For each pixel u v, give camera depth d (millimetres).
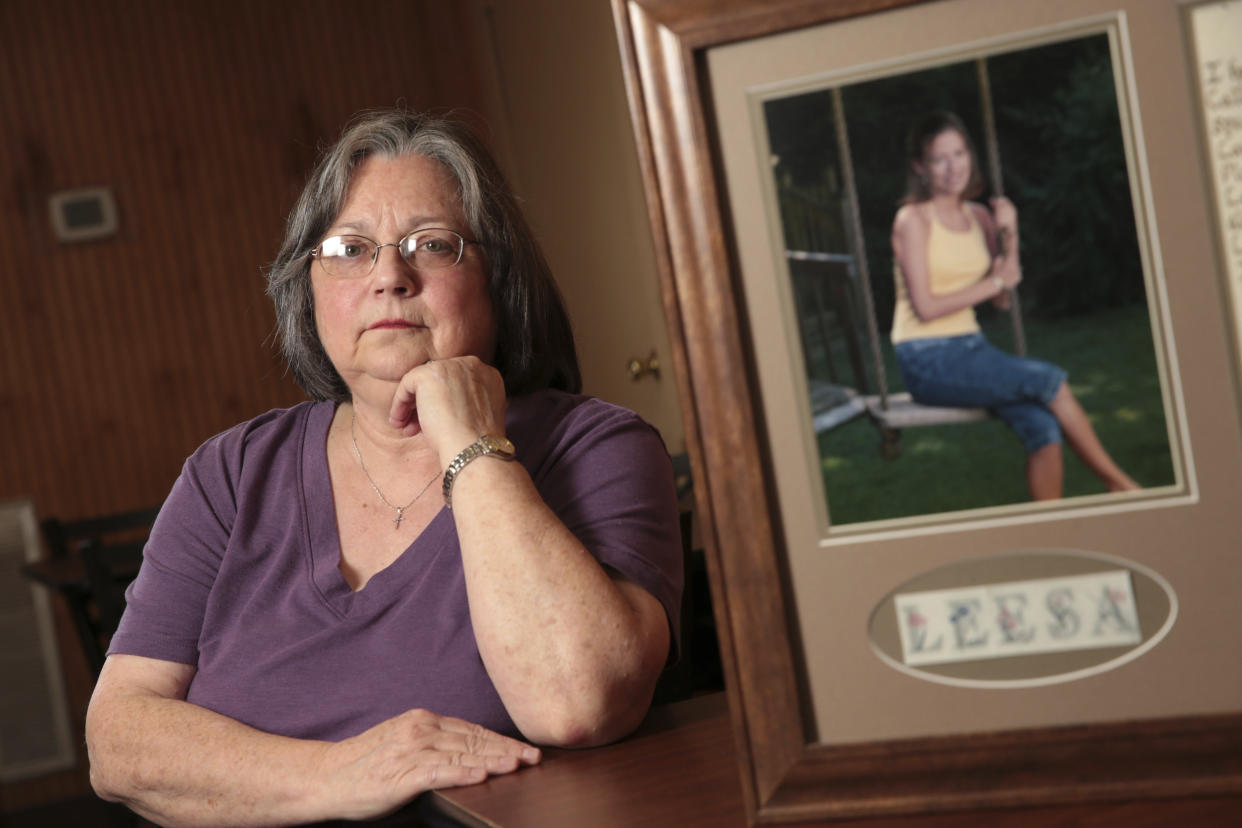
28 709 5566
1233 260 597
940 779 626
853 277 628
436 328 1207
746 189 633
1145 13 596
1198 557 604
